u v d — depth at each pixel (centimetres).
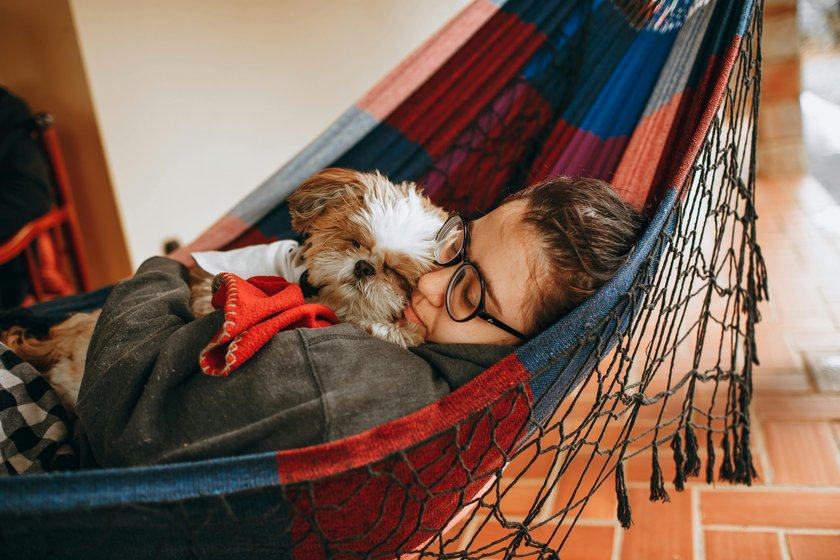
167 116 354
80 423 116
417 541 109
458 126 197
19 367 119
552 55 194
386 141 194
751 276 156
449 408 99
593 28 189
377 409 99
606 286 110
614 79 183
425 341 129
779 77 456
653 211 136
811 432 202
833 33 669
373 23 430
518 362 103
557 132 187
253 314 101
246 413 98
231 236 184
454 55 197
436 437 98
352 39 424
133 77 337
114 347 109
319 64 414
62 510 84
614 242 118
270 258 153
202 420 99
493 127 198
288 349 101
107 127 331
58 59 320
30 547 90
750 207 151
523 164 197
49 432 115
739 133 144
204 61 365
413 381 105
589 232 117
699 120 139
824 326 259
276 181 185
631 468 199
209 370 98
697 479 191
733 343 150
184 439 98
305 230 161
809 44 662
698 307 278
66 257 336
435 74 197
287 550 99
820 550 162
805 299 283
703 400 220
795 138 459
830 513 173
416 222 142
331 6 410
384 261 135
